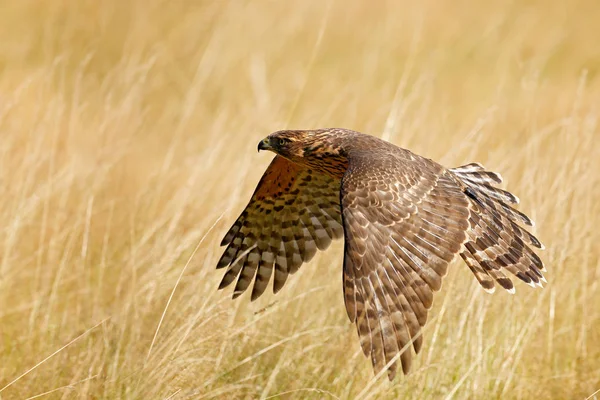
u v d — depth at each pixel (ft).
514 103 71.26
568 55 88.69
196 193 48.80
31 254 46.16
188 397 34.17
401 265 29.63
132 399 33.83
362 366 37.45
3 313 41.04
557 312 42.04
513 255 32.96
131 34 78.23
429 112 66.59
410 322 28.89
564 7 95.20
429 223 30.50
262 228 39.11
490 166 48.88
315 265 42.50
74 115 54.90
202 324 35.29
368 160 32.07
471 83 78.38
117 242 47.11
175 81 73.92
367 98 72.18
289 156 36.91
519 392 38.11
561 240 43.16
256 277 39.06
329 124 62.44
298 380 37.24
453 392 35.40
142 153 60.39
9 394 36.70
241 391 36.94
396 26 87.61
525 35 88.99
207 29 81.10
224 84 73.31
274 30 83.10
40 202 48.08
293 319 40.09
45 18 80.33
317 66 80.74
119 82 63.36
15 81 68.69
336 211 38.70
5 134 53.21
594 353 41.42
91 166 52.75
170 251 41.75
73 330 40.16
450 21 89.30
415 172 31.86
